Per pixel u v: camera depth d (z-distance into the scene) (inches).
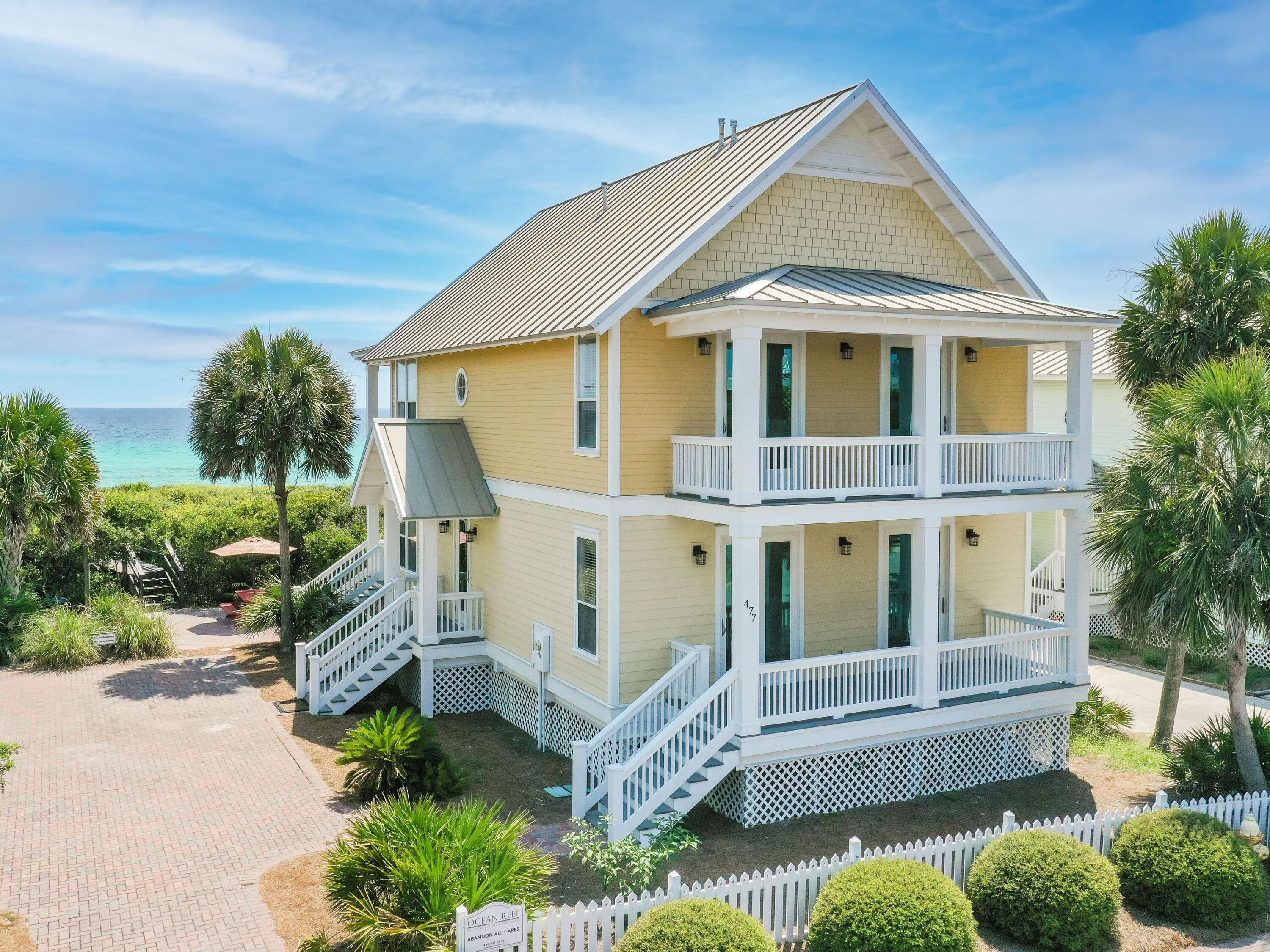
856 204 699.4
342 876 426.9
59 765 649.6
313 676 780.0
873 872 429.1
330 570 1062.4
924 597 619.2
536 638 714.2
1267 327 670.5
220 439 940.0
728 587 667.4
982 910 452.1
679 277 639.8
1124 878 478.6
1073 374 674.8
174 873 490.9
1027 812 599.8
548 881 490.0
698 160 765.9
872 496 614.9
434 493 784.9
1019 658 682.8
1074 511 669.9
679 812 546.9
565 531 688.4
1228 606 542.0
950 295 653.3
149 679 877.8
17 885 477.7
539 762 684.7
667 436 644.1
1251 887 464.1
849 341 705.0
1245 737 577.9
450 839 432.1
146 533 1231.5
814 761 596.1
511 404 766.5
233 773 638.5
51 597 1097.4
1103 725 741.9
